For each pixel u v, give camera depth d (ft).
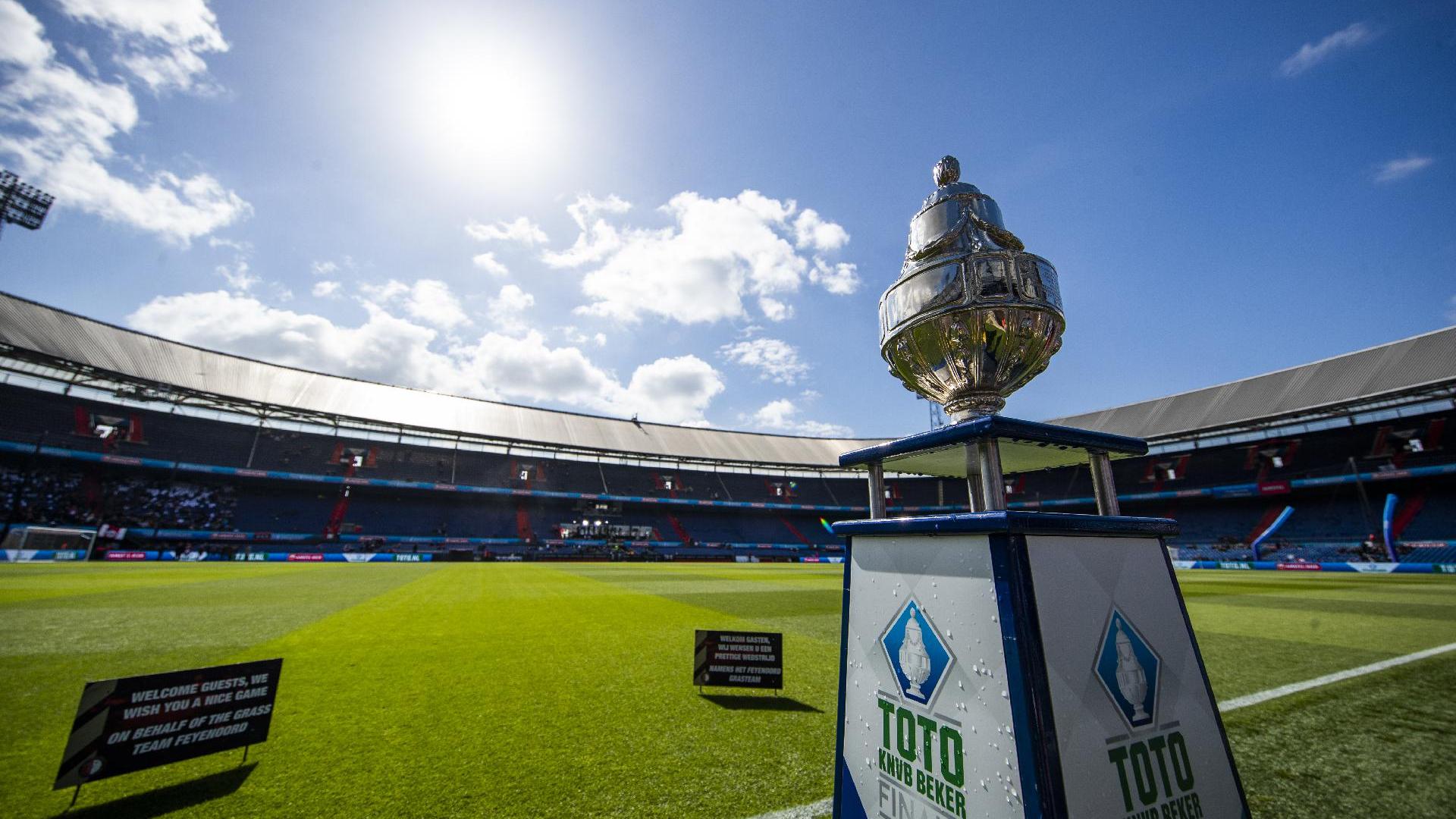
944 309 5.97
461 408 164.25
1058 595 4.46
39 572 55.83
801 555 161.27
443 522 137.28
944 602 4.95
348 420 137.90
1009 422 4.60
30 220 104.73
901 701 5.34
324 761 11.07
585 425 181.47
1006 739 4.11
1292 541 117.80
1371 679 17.31
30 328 107.86
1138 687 4.71
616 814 8.91
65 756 9.21
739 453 192.85
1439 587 54.80
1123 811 4.18
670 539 155.63
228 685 10.96
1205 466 142.82
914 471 6.65
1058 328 6.23
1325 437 131.23
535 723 13.25
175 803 9.33
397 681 17.04
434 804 9.29
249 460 124.36
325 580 54.03
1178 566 113.91
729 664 15.98
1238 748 11.76
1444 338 119.55
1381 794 9.60
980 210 6.51
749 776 10.32
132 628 25.11
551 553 136.05
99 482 108.47
